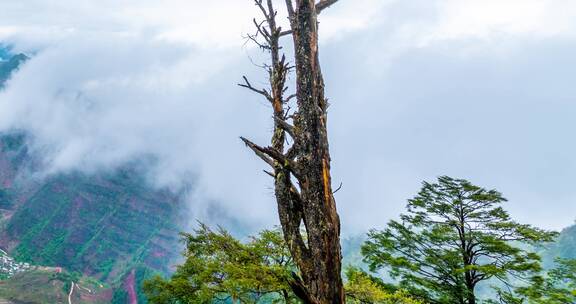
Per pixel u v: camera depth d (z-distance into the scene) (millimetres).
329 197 7406
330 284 7094
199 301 7285
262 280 7246
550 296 14062
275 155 8102
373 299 8133
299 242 7930
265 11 10086
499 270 14938
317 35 7785
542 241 15766
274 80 9703
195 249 8461
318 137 7484
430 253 17047
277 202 8508
